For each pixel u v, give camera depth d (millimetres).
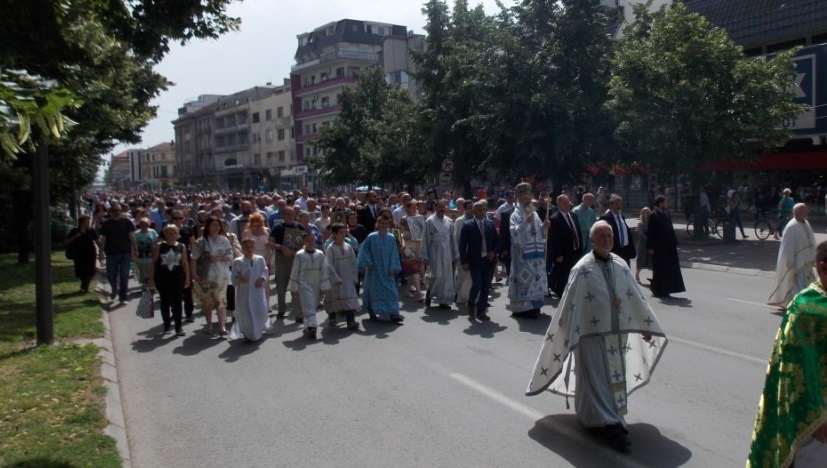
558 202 13055
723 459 5363
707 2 35812
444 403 6949
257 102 91250
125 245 14477
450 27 34812
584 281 5766
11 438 5859
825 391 3617
